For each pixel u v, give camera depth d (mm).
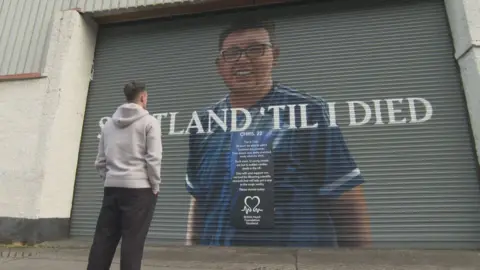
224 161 5785
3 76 6418
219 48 6422
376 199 5160
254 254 4840
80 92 6559
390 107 5488
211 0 6215
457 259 4320
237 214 5512
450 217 4891
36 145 5953
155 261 4574
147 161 3035
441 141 5188
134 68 6727
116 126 3199
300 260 4527
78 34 6609
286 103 5859
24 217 5625
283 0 6266
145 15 6762
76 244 5523
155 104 6387
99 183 6184
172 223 5680
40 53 6672
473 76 5070
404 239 4945
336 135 5543
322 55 5992
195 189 5762
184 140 6047
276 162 5613
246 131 5848
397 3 5965
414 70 5594
